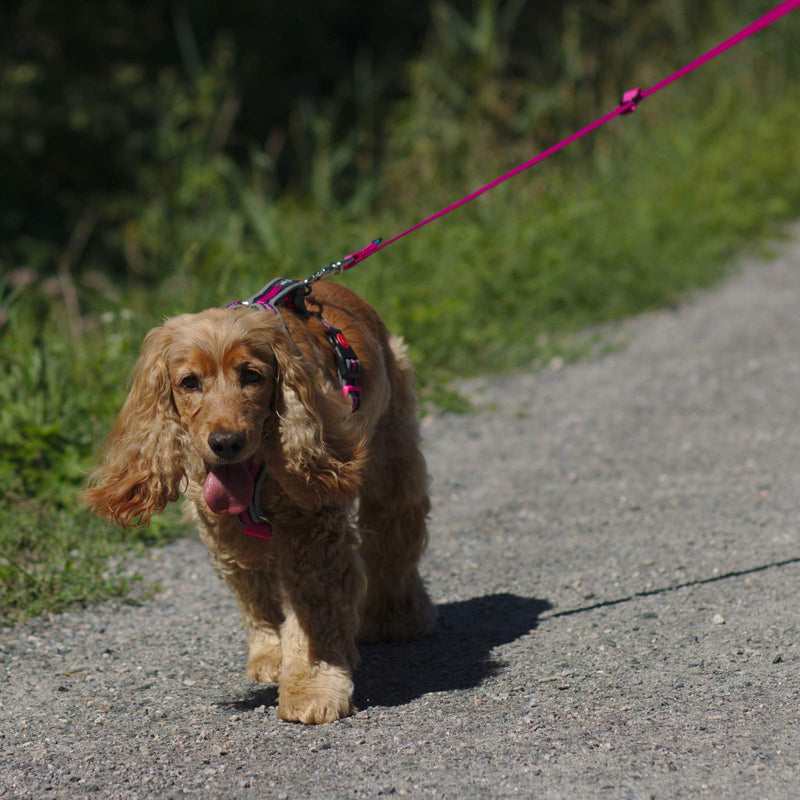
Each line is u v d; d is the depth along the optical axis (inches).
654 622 231.3
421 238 555.5
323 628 200.2
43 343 366.3
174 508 315.3
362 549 233.5
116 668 225.0
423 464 235.5
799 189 747.4
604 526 296.2
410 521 232.8
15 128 766.5
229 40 881.5
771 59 906.7
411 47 1031.0
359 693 209.0
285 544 197.8
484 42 709.9
